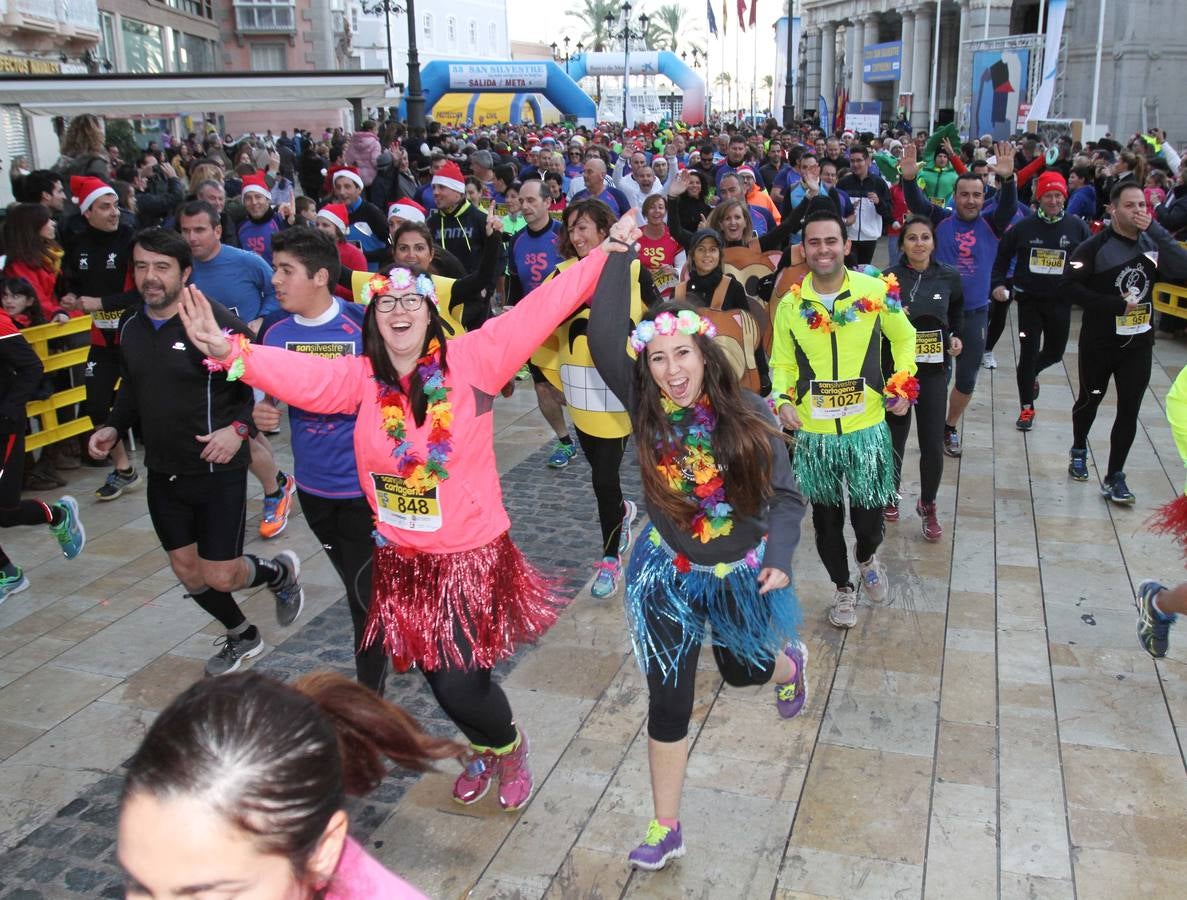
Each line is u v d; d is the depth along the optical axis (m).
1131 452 7.22
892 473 4.68
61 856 3.39
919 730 3.96
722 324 4.79
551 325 3.14
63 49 23.25
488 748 3.44
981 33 40.53
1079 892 3.11
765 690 4.27
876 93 55.59
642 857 3.17
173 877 1.10
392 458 3.11
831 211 4.37
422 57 61.28
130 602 5.30
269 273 6.05
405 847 3.37
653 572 3.17
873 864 3.24
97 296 6.89
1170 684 4.27
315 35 47.09
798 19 56.34
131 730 4.15
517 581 3.31
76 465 7.45
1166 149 16.20
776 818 3.47
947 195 12.51
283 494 6.12
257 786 1.10
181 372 4.00
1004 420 8.05
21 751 3.99
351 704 1.43
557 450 7.21
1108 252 5.98
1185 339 10.74
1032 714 4.06
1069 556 5.55
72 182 6.75
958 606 4.99
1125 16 35.47
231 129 40.34
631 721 4.08
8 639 4.90
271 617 5.08
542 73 34.53
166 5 36.44
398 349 3.06
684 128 33.06
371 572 3.83
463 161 16.86
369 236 8.80
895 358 4.61
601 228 5.12
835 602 4.80
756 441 2.96
